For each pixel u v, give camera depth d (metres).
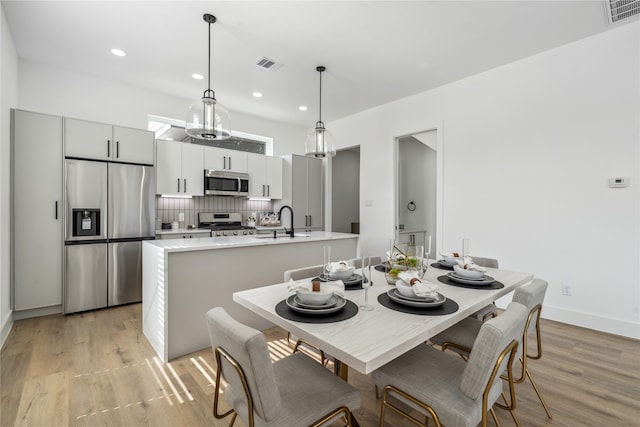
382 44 2.98
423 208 4.62
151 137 3.74
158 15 2.55
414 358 1.41
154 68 3.51
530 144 3.21
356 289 1.73
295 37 2.87
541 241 3.14
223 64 3.41
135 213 3.61
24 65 3.32
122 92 3.93
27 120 3.01
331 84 3.93
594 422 1.63
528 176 3.22
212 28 2.73
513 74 3.33
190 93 4.25
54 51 3.14
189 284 2.36
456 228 3.78
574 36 2.85
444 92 3.93
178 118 4.38
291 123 5.72
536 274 3.17
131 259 3.57
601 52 2.79
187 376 2.04
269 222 5.30
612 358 2.30
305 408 1.08
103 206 3.39
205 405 1.75
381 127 4.71
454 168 3.81
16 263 2.96
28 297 3.03
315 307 1.35
